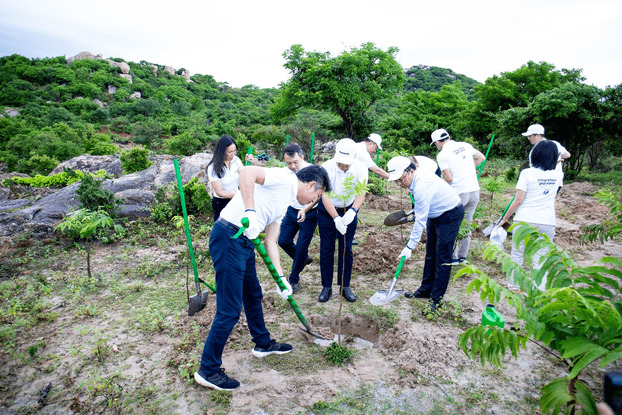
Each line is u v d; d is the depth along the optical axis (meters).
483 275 2.38
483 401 2.90
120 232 6.70
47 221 6.95
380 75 31.59
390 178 3.86
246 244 2.94
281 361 3.39
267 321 4.09
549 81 31.59
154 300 4.55
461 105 43.62
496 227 4.47
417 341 3.58
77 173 14.20
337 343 3.53
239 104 118.56
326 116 53.88
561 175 4.21
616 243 6.53
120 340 3.73
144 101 92.75
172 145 41.72
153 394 3.00
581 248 6.23
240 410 2.82
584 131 16.83
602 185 13.82
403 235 6.96
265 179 2.89
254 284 3.22
